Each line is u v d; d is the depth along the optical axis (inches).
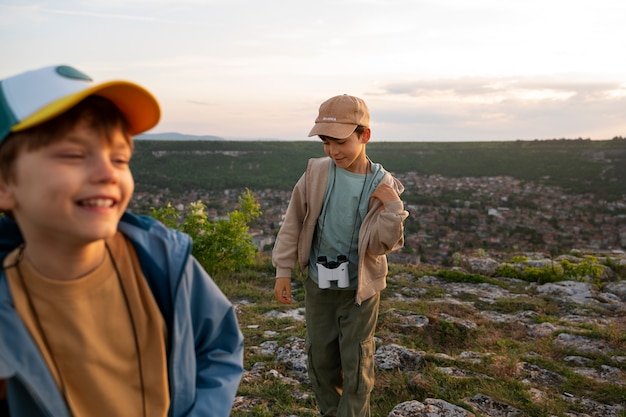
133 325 45.2
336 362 127.9
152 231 47.0
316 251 123.6
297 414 150.2
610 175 3277.6
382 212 114.7
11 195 38.6
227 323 52.4
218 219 350.0
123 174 39.6
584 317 279.0
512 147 4205.2
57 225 37.4
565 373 187.2
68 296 41.7
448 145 4367.6
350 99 118.6
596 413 159.5
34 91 36.8
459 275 359.9
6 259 42.6
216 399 49.6
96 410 43.2
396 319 236.4
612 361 200.2
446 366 187.3
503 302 295.9
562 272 377.1
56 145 36.4
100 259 43.7
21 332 39.6
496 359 194.2
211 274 339.3
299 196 124.3
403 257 1183.6
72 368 42.1
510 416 152.9
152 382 45.8
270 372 179.8
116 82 37.2
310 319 125.6
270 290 314.7
